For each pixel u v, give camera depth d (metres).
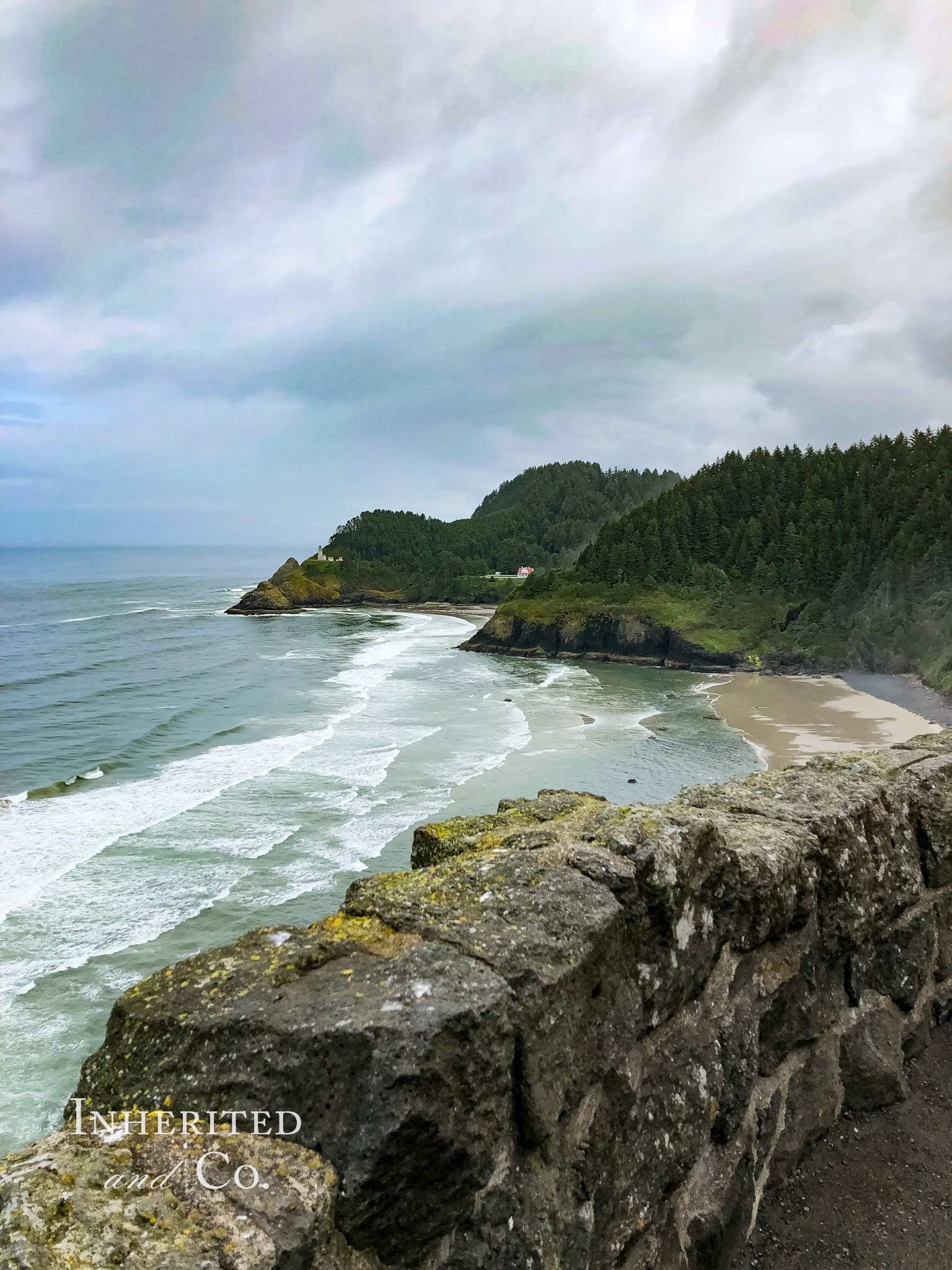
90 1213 1.78
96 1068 2.42
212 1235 1.79
